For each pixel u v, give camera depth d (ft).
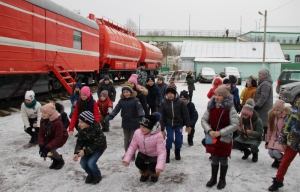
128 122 17.40
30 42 33.94
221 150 13.33
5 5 29.68
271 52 129.90
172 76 99.71
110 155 18.53
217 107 13.39
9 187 13.61
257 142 17.13
